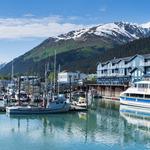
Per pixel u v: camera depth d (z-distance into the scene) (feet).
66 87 599.16
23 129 262.67
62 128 266.57
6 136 239.30
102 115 334.44
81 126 275.39
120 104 418.51
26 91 515.09
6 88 620.90
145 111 363.35
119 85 500.74
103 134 245.04
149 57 495.82
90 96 467.52
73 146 213.46
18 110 322.75
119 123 289.33
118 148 208.95
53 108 332.39
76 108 352.28
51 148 208.64
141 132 252.42
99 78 623.36
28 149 206.80
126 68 547.90
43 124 283.59
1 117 315.78
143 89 381.40
